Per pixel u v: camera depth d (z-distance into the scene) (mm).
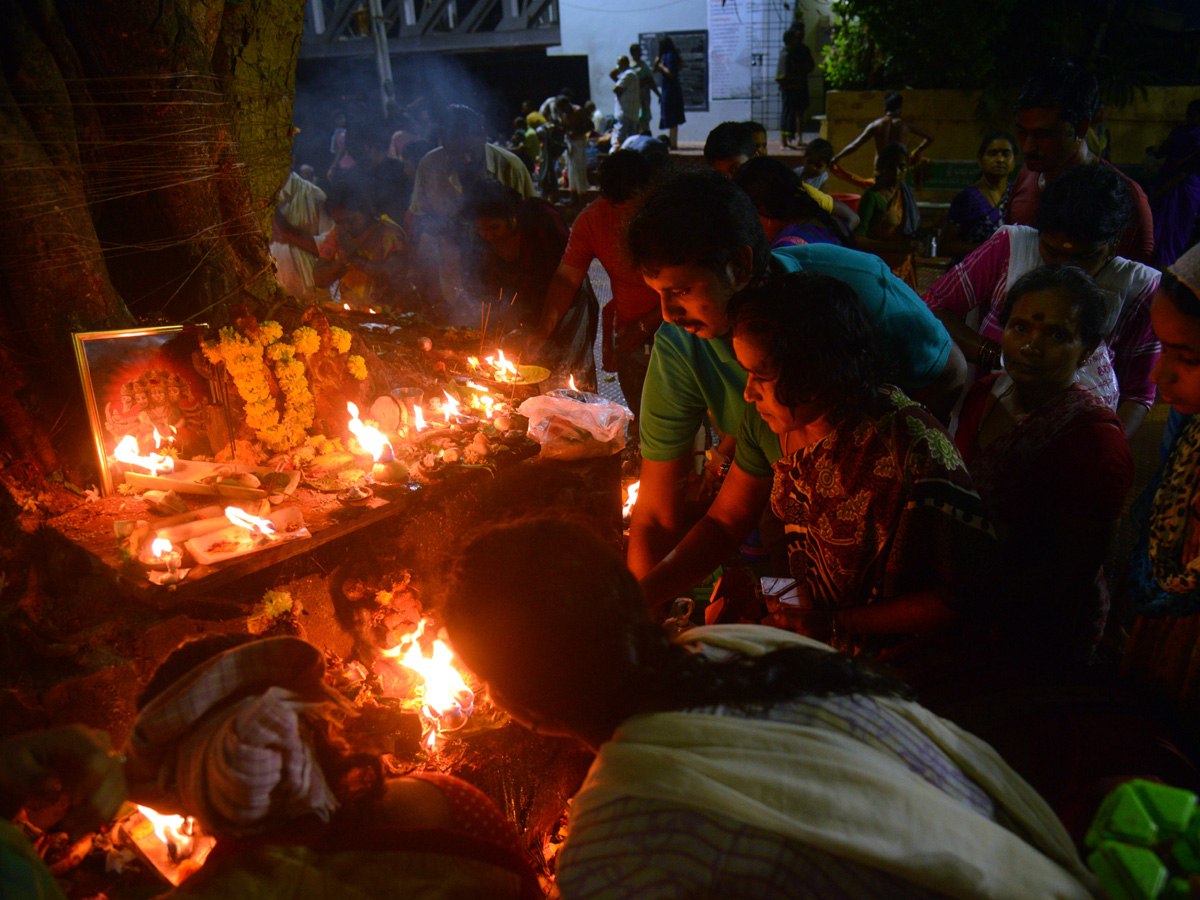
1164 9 9062
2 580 1946
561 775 2326
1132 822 805
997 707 1463
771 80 15250
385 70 11727
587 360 4078
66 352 2242
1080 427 1779
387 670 2314
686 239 1587
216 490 2178
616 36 15648
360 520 2197
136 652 1915
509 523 1018
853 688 957
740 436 1914
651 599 1927
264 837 960
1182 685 1434
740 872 798
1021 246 2594
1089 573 1777
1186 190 5285
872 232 6117
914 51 9445
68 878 1713
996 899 818
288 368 2398
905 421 1530
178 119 2537
